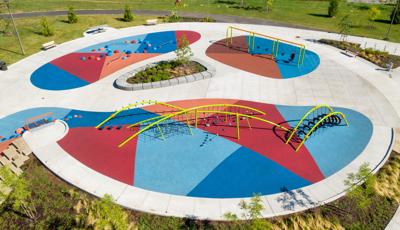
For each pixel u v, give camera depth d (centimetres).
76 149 2131
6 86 2892
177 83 2897
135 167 1991
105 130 2323
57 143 2186
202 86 2880
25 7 5228
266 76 3064
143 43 3841
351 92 2814
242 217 1658
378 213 1723
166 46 3747
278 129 2342
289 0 6306
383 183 1898
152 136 2266
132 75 2983
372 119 2459
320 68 3225
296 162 2042
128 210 1698
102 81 2977
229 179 1916
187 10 5312
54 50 3628
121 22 4625
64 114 2511
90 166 1989
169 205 1731
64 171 1941
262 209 1669
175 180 1903
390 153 2125
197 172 1962
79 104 2638
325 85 2917
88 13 5062
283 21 4809
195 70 3080
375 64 3366
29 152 2095
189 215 1672
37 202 1733
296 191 1831
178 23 4541
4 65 3156
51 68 3219
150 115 2492
